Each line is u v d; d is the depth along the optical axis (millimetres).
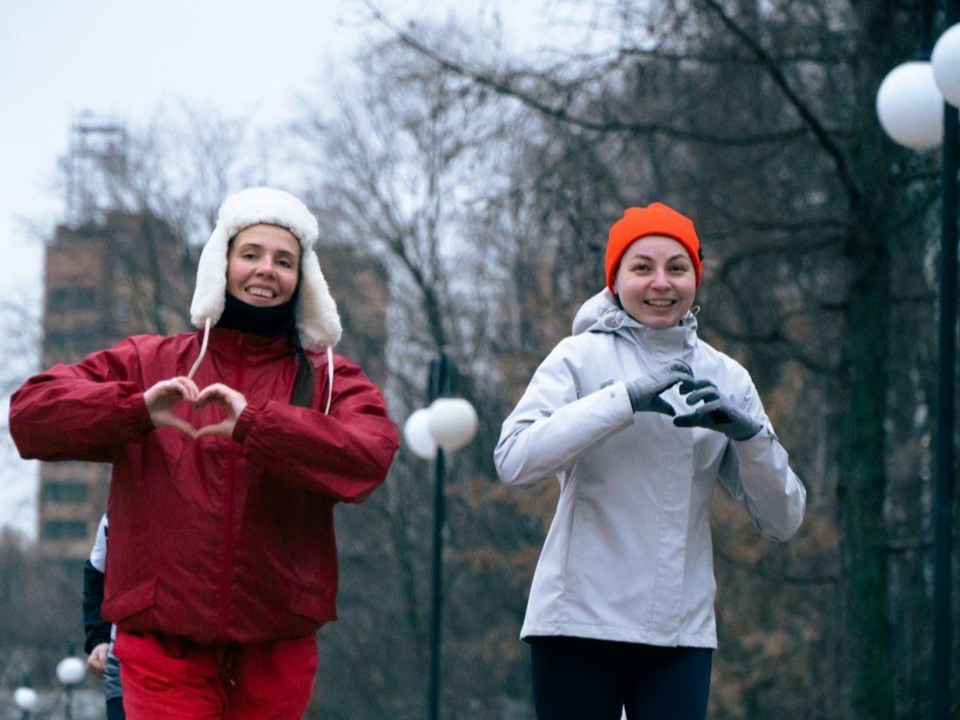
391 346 41250
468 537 37094
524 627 5543
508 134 17594
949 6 9945
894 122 9945
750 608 26062
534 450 5281
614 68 17453
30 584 60031
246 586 5195
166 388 5090
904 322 22328
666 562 5438
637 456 5477
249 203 5492
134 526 5227
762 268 19469
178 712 5184
